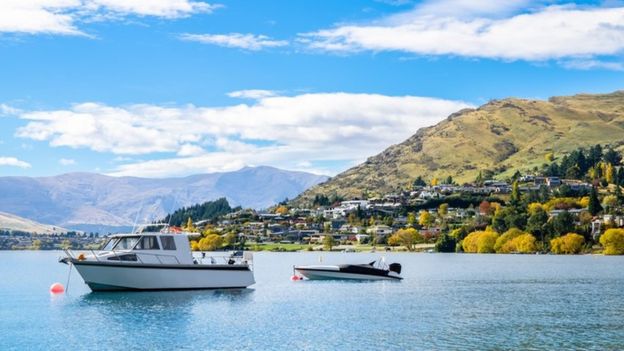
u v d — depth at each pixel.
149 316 72.31
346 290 106.50
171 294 85.88
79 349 57.00
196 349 57.28
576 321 73.94
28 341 59.97
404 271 166.75
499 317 76.62
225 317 73.00
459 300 93.94
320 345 59.38
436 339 62.66
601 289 113.25
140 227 90.25
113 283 83.38
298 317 74.69
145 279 84.50
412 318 75.25
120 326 66.81
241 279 91.69
